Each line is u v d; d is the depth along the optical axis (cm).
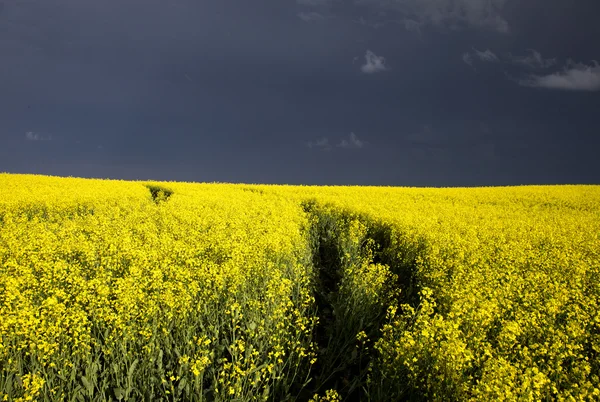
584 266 1077
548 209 2825
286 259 1150
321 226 2077
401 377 575
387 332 693
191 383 582
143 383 602
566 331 663
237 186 4434
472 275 948
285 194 3372
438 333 593
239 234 1377
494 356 584
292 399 621
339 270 1295
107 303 709
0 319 590
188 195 3162
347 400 660
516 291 872
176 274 885
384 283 1071
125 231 1427
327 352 758
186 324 704
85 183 3916
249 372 569
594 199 3344
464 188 4584
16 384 550
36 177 4362
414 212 2258
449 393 507
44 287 854
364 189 4162
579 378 525
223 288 840
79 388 562
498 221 2017
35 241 1240
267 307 799
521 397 447
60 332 603
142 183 4444
